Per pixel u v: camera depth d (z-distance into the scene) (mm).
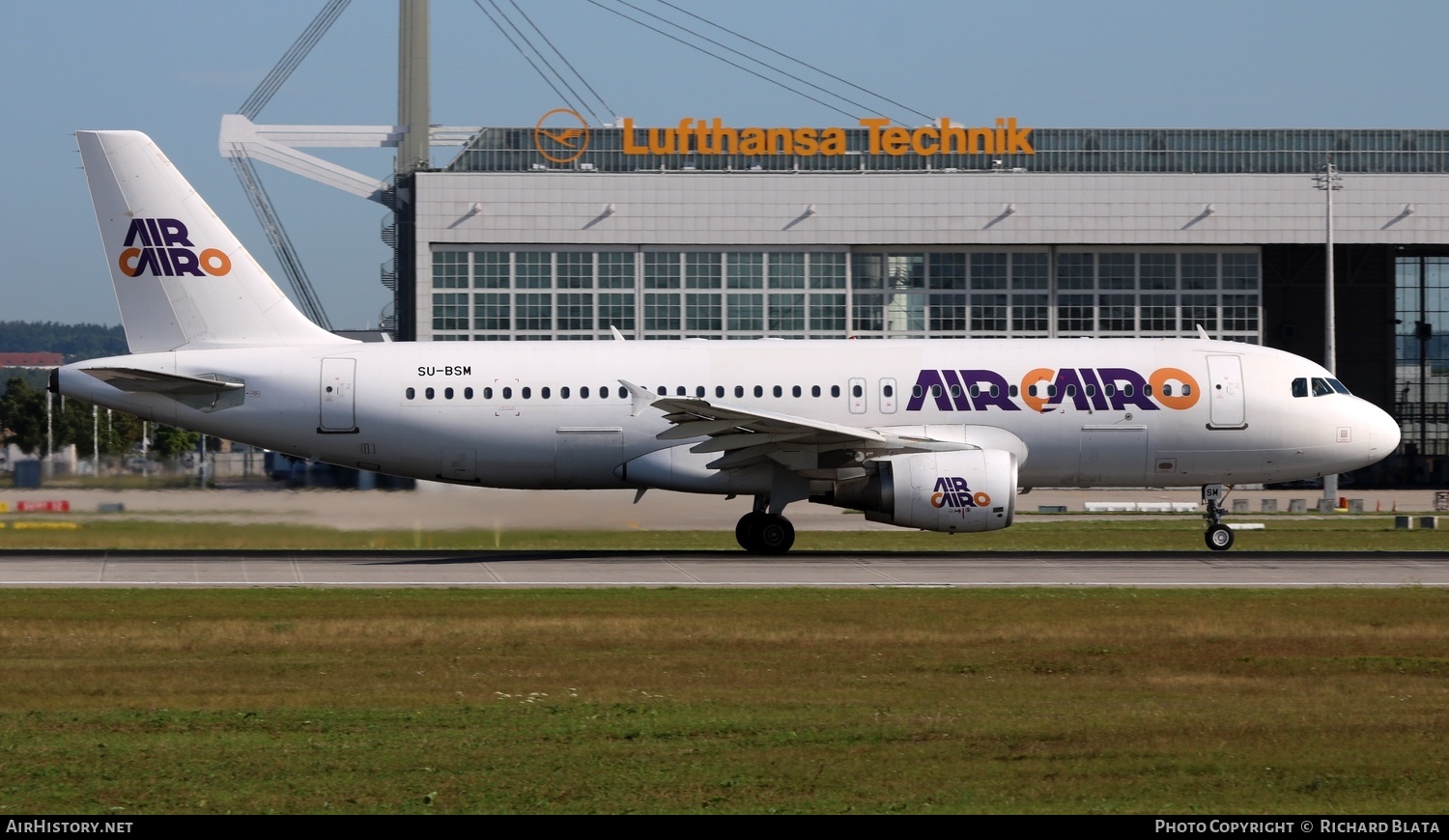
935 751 55531
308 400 137500
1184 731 58969
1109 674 73938
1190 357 137750
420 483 153625
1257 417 136125
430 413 137125
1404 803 48719
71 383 137500
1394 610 96688
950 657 78938
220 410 137625
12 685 70812
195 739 57781
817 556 136250
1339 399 138500
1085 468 136750
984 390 135250
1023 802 48438
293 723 60844
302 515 158250
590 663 76812
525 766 53375
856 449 130625
